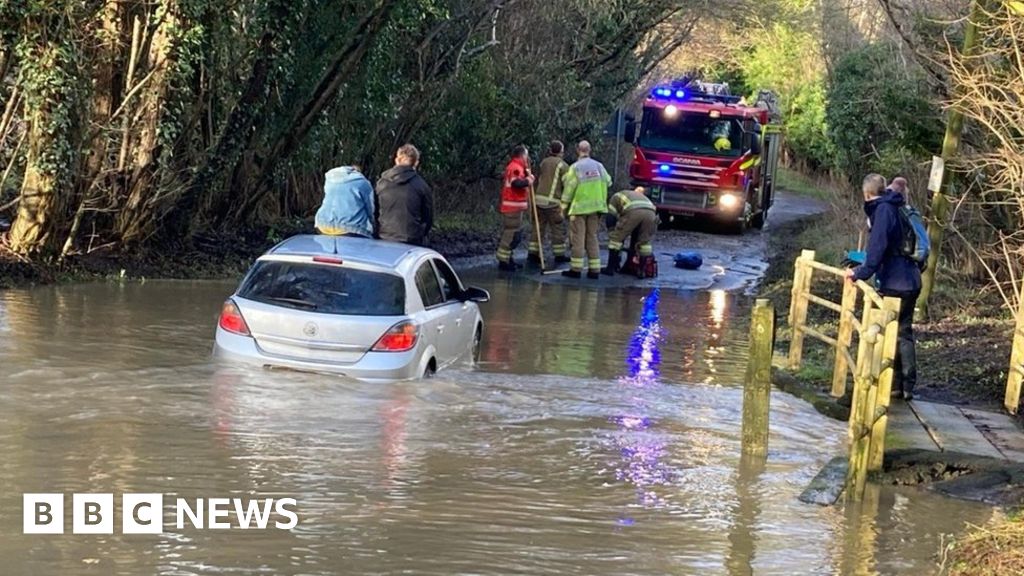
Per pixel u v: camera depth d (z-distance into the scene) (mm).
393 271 9453
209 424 8086
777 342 14023
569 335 13352
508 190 19625
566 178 19312
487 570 5820
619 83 31953
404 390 9156
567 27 27688
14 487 6602
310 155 20500
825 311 16344
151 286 14523
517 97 26062
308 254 9500
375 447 7867
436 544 6148
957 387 11570
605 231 27359
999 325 14367
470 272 19422
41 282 14039
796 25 34469
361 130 22234
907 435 9391
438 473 7395
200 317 12086
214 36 16156
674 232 28312
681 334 14000
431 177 25469
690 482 7656
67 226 15211
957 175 15352
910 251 10688
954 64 12336
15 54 14742
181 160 16656
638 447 8367
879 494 7875
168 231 17188
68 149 14727
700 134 28312
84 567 5574
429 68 22906
